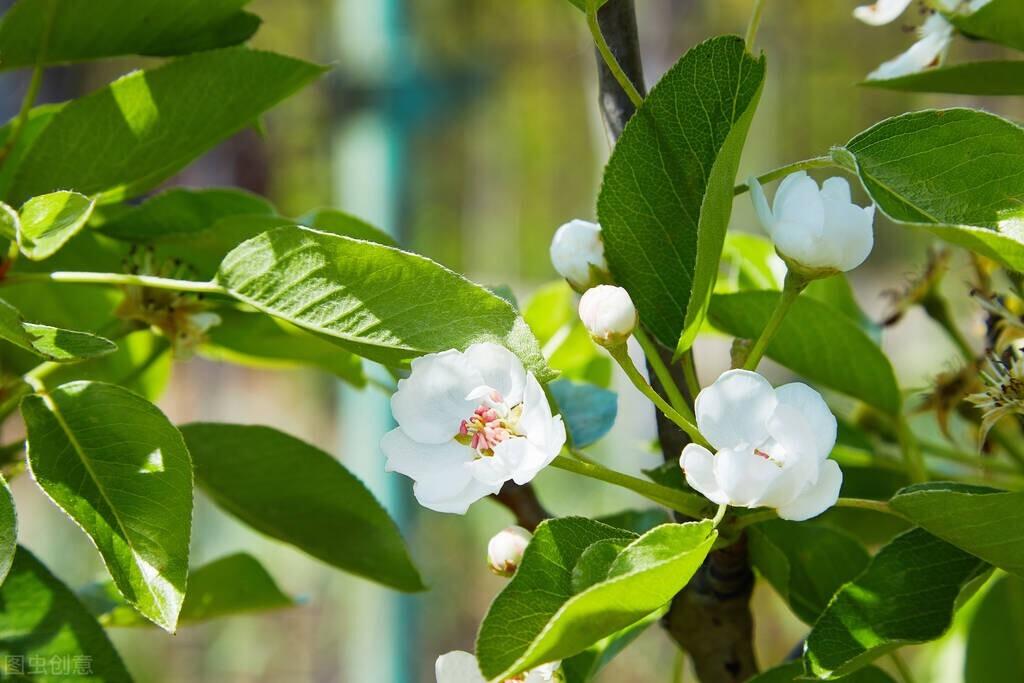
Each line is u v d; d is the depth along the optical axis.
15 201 0.65
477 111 1.99
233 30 0.67
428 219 2.17
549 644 0.55
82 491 0.59
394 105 0.95
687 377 0.61
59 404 0.59
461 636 1.83
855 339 0.67
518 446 0.58
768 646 1.58
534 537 0.57
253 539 2.00
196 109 0.66
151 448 0.59
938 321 0.72
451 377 0.58
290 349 0.72
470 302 0.59
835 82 2.03
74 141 0.65
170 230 0.69
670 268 0.61
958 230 0.56
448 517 1.84
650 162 0.61
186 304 0.68
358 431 0.92
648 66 1.86
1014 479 0.73
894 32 1.89
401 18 0.95
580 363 0.77
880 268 2.11
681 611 0.64
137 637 1.82
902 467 0.71
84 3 0.65
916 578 0.60
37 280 0.62
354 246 0.59
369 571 0.68
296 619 1.92
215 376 2.55
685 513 0.60
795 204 0.59
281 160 2.39
